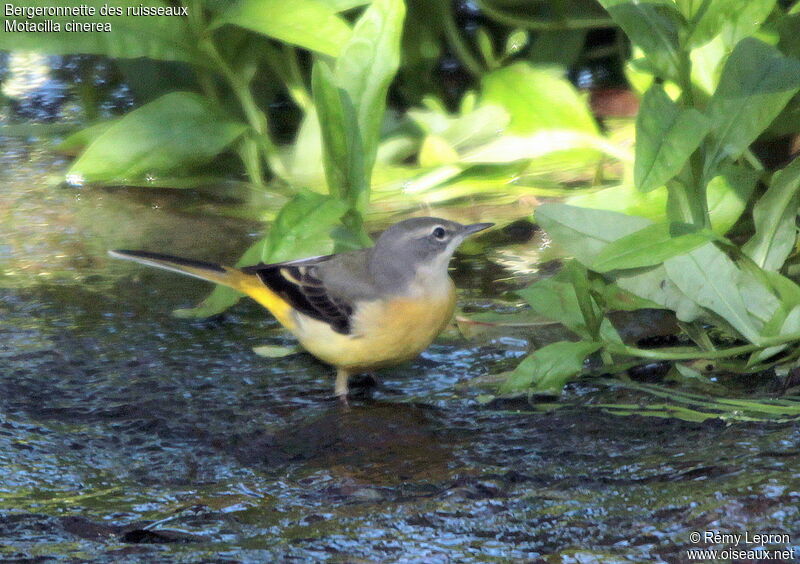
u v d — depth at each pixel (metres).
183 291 11.45
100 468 8.02
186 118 13.13
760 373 8.98
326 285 9.30
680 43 8.73
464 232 9.36
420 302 9.16
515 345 10.08
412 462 7.96
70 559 6.71
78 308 11.03
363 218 11.62
